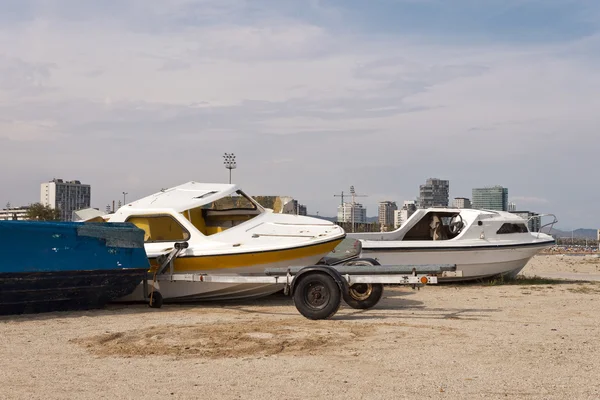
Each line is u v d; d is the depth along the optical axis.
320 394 5.32
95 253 10.51
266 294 12.36
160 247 12.05
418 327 8.81
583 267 30.66
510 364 6.44
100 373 6.09
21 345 7.50
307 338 7.85
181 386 5.59
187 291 11.81
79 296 10.60
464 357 6.77
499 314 10.42
